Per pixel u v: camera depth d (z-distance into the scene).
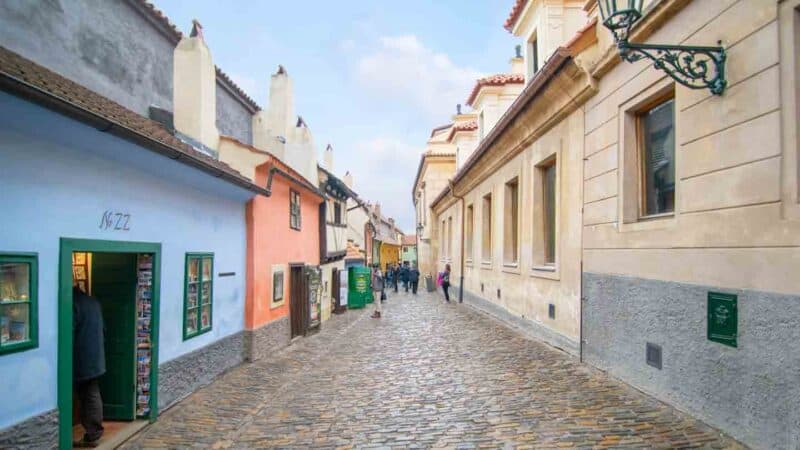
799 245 4.07
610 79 7.54
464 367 8.93
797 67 4.20
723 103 5.02
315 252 15.97
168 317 6.80
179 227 7.16
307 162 16.03
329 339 13.52
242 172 9.92
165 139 6.66
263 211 10.55
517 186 14.13
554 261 11.02
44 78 4.92
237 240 9.51
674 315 5.80
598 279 7.90
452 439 5.33
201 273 7.91
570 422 5.60
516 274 13.20
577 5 12.72
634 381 6.72
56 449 4.59
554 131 10.12
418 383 7.95
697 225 5.40
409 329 14.93
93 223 5.25
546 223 11.51
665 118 6.48
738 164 4.79
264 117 15.95
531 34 14.02
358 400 7.15
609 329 7.52
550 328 10.28
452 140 31.36
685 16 5.67
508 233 14.72
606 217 7.64
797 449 4.07
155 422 6.28
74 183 4.96
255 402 7.25
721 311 4.98
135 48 8.70
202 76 9.70
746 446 4.63
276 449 5.32
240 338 9.62
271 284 11.03
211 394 7.57
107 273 6.37
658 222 6.22
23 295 4.33
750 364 4.60
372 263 37.00
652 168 6.78
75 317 5.33
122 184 5.75
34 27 6.43
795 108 4.19
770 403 4.36
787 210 4.23
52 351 4.60
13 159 4.22
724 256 4.97
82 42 7.38
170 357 6.86
